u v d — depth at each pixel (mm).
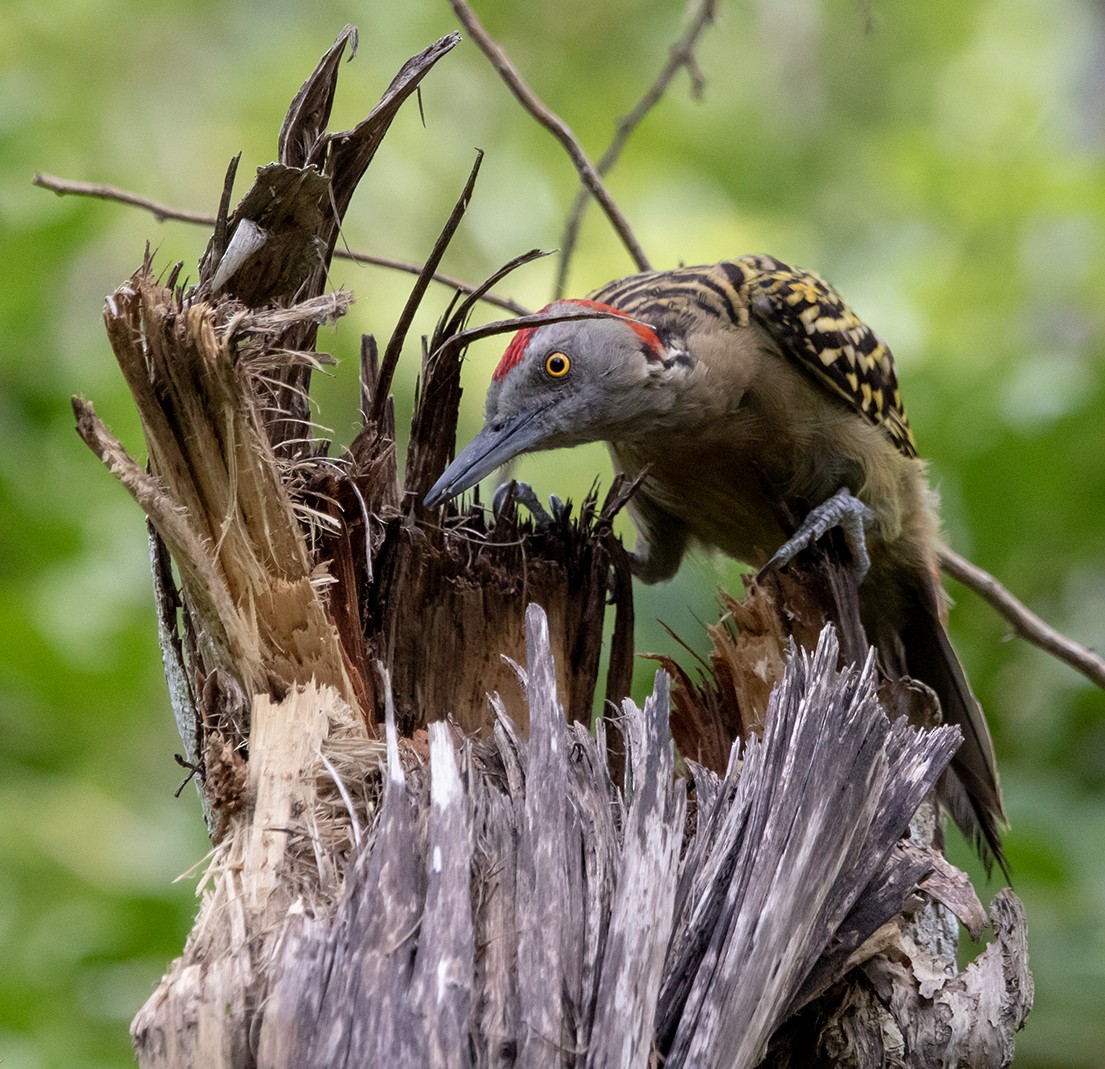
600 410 8180
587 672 6547
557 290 8664
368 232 16531
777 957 4902
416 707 6141
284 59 17812
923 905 5840
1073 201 14062
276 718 5320
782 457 8750
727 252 16609
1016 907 5773
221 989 4477
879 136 19484
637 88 19375
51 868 11812
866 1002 5570
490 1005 4473
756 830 5035
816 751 5160
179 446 5188
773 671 6543
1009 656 12461
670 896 4781
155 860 12016
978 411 12609
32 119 14227
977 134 19734
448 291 16016
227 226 5680
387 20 18938
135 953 11039
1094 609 12602
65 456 13312
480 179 17422
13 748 12633
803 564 7191
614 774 6410
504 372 8227
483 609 6301
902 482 8914
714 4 8812
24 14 17703
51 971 10977
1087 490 12422
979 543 12594
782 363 8609
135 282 4957
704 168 19406
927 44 21750
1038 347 14039
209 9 18562
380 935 4477
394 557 6113
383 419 6203
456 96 18438
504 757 5195
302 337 5898
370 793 5195
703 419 8414
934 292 14055
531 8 19547
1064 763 12281
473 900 4652
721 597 7117
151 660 12680
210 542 5328
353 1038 4301
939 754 5645
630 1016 4523
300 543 5406
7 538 12891
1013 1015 5602
